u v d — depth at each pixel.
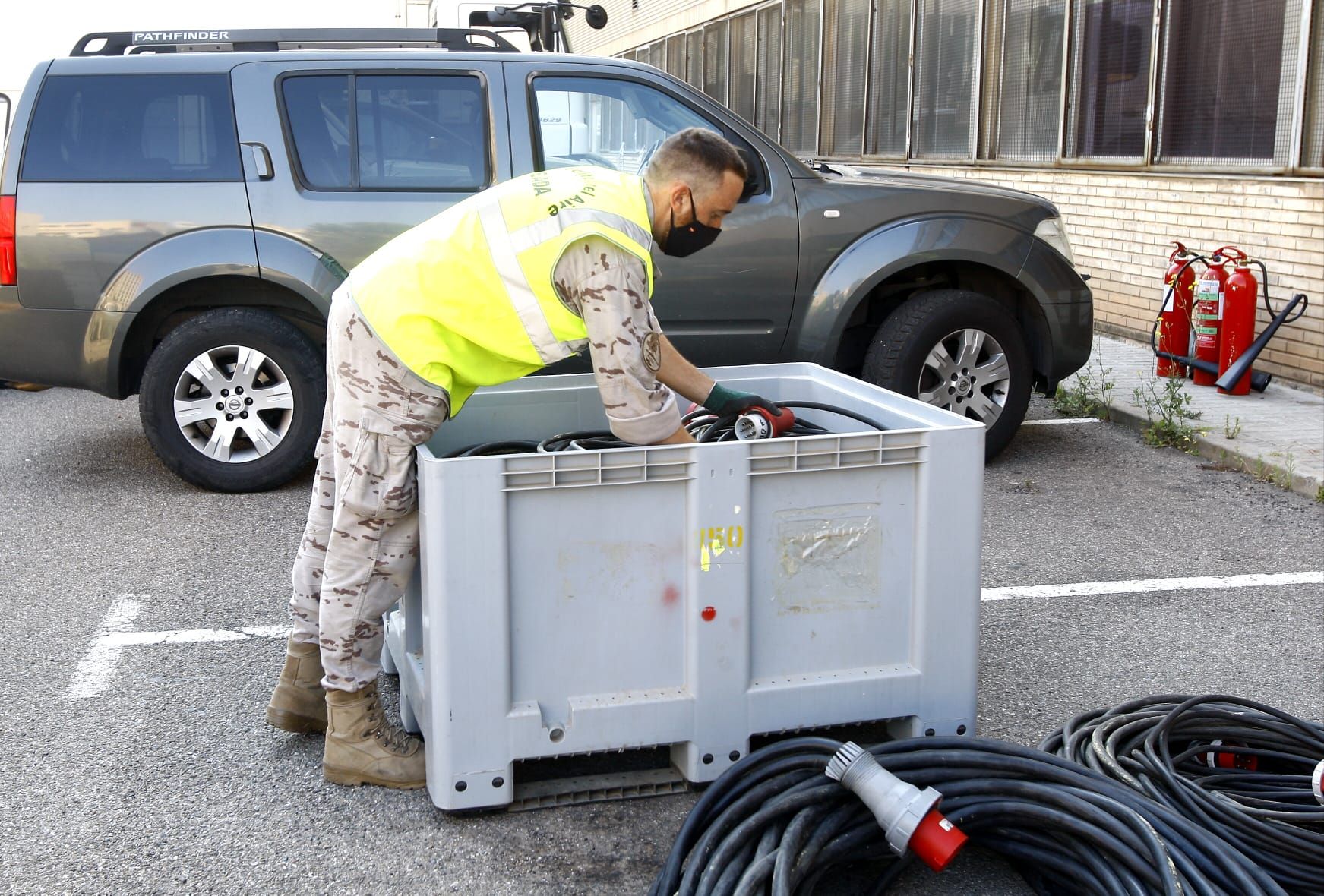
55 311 5.46
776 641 3.02
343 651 3.03
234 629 4.18
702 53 19.83
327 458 3.11
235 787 3.15
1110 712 3.11
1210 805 2.72
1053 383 6.33
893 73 13.00
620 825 2.97
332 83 5.57
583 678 2.92
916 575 3.08
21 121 5.44
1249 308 7.39
